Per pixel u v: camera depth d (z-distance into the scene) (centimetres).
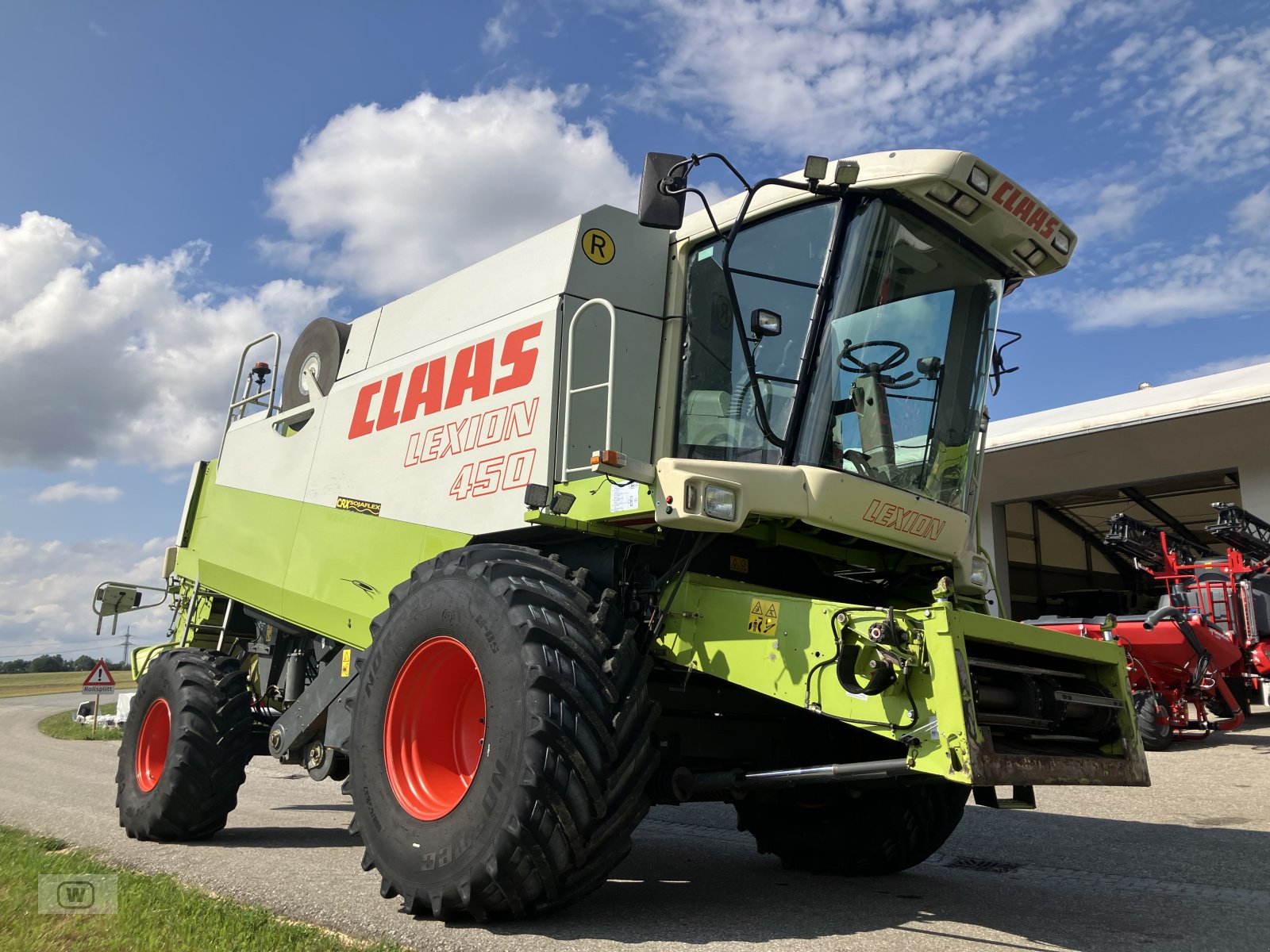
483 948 348
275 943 342
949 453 487
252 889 458
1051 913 417
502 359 508
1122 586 2609
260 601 659
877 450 448
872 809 504
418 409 559
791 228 456
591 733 375
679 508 382
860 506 427
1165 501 2309
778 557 494
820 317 436
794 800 515
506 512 477
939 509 466
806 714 523
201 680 647
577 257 489
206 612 759
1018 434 1875
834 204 446
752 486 401
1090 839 605
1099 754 416
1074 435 1789
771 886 482
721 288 482
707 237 495
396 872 407
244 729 645
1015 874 511
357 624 562
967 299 492
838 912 417
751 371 427
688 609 423
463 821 383
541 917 394
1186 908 427
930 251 472
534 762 364
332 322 665
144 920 373
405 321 600
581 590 417
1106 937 373
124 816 656
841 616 368
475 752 432
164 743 669
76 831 679
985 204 457
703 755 476
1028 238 483
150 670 686
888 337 455
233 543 709
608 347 489
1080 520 2408
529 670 374
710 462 395
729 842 639
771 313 450
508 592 397
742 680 397
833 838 515
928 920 401
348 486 600
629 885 483
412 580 455
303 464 651
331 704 565
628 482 410
